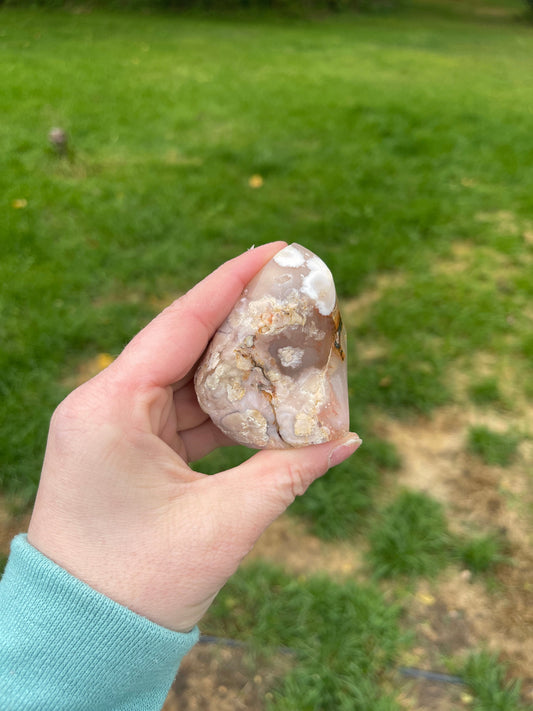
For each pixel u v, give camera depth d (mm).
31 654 136
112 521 150
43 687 135
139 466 154
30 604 140
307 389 174
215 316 175
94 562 147
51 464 152
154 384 163
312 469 170
